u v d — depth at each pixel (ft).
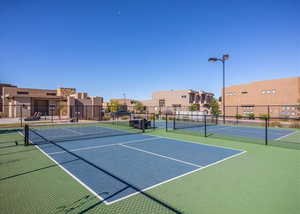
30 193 14.25
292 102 104.83
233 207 12.28
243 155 25.98
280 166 20.94
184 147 31.37
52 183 16.15
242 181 16.62
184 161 23.03
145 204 12.73
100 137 42.24
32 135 44.98
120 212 11.73
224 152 27.84
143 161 23.03
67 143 34.81
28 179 16.97
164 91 199.11
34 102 124.26
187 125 72.02
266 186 15.55
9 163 21.86
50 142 35.81
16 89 129.18
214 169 19.95
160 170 19.67
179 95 187.42
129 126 65.16
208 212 11.70
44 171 19.16
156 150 29.17
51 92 151.12
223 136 43.91
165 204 12.72
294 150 29.14
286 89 107.34
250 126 69.15
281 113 107.34
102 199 13.41
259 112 116.37
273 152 27.81
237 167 20.58
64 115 121.70
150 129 58.18
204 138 40.83
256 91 119.65
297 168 20.22
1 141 36.60
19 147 31.09
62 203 12.82
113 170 19.65
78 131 53.06
